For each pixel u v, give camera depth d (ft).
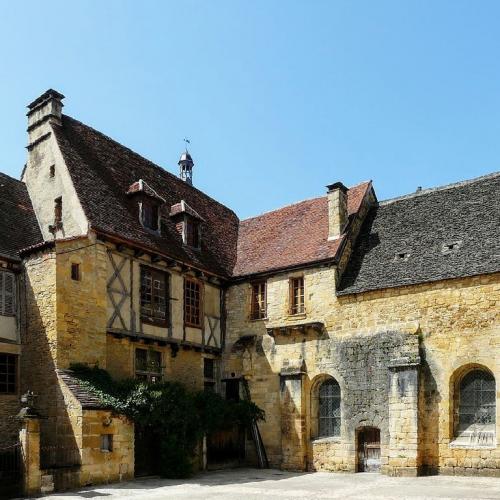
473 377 50.60
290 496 39.24
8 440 46.73
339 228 61.31
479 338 49.65
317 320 58.75
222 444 59.00
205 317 63.10
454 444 49.67
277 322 61.57
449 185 63.26
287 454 57.93
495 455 47.67
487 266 50.19
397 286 54.13
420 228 59.93
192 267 60.70
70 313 47.98
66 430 44.16
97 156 60.44
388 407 52.95
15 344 48.62
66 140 57.72
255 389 61.98
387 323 54.49
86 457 43.11
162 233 60.29
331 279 58.65
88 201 53.26
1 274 49.24
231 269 67.97
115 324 51.90
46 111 58.54
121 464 45.78
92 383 46.78
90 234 50.70
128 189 60.18
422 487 43.21
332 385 57.98
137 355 54.75
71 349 47.52
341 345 56.85
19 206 56.49
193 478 50.01
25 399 40.75
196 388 60.80
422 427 51.16
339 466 55.31
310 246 62.69
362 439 55.01
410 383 51.57
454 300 51.42
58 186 55.26
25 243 53.31
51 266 47.93
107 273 51.96
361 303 56.39
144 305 55.42
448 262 53.47
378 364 54.29
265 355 62.03
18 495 38.96
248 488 43.55
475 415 49.96
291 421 58.29
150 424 48.06
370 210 66.49
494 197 58.29
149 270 56.80
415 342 52.34
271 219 74.13
